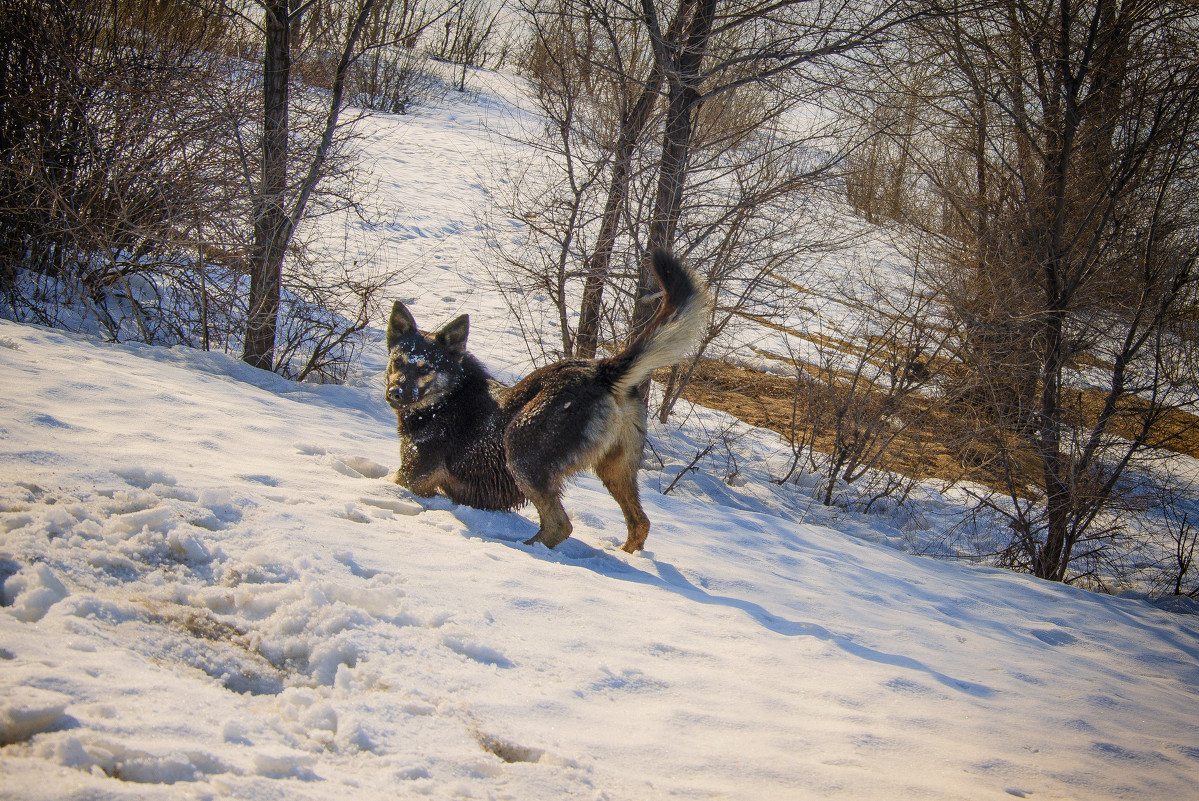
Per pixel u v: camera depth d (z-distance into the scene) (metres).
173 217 8.21
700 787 2.61
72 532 3.19
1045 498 9.77
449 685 2.88
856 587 6.51
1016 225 10.40
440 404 5.62
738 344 14.51
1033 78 10.34
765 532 7.81
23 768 1.73
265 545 3.65
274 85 8.05
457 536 4.92
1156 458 9.46
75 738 1.84
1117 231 9.89
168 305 9.43
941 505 10.62
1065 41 9.83
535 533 5.66
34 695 1.99
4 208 8.10
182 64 8.71
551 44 9.07
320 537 3.97
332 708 2.48
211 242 8.09
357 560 3.84
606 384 5.48
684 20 8.56
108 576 2.98
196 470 4.48
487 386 5.80
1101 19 9.84
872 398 10.55
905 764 3.16
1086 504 9.16
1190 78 9.39
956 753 3.39
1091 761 3.75
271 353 8.73
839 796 2.74
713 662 3.85
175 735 2.09
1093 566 9.82
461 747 2.49
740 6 8.88
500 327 12.84
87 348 6.80
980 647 5.55
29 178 8.12
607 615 4.12
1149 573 9.91
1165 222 9.69
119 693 2.21
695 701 3.34
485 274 14.85
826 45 8.38
